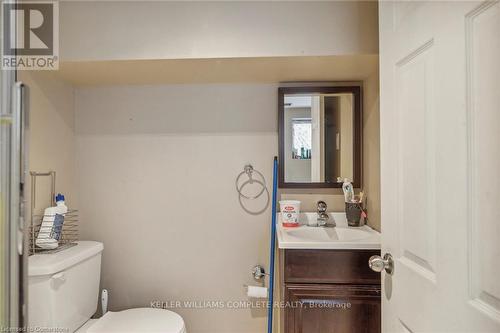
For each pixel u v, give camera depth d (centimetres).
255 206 182
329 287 137
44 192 154
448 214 66
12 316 50
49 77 159
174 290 182
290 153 180
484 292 56
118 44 139
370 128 167
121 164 183
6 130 50
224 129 183
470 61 60
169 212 183
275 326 180
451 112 65
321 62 146
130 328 143
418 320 77
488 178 55
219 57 139
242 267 182
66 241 166
